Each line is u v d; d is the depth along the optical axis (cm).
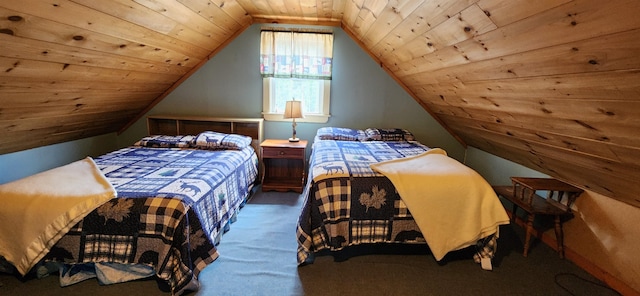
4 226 165
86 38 181
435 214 198
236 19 315
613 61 101
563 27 106
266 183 349
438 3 152
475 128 287
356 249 225
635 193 165
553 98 145
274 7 304
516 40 131
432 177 202
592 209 203
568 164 195
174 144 318
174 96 371
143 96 333
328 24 351
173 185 194
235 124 370
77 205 166
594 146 153
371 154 267
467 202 198
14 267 178
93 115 293
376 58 359
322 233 201
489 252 203
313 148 324
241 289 178
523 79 151
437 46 197
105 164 244
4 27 137
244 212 286
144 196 175
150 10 197
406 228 205
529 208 218
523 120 188
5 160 256
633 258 177
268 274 192
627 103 112
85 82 226
